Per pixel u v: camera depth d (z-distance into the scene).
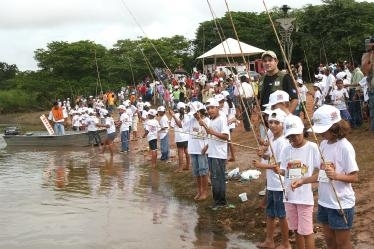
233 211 9.73
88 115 25.95
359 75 14.68
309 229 6.24
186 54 55.59
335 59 36.84
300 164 6.21
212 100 9.78
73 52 61.72
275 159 6.88
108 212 10.33
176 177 14.03
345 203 5.53
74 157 20.25
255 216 9.20
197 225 9.14
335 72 20.52
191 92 26.50
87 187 13.25
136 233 8.73
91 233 8.80
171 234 8.62
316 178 5.77
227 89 20.69
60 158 20.09
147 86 37.91
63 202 11.38
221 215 9.66
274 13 35.81
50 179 14.73
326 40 37.03
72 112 34.78
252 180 11.35
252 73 22.22
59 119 26.28
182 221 9.45
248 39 46.62
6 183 14.08
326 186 5.62
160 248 7.87
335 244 5.73
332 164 5.52
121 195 12.04
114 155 20.22
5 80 87.06
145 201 11.30
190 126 11.15
